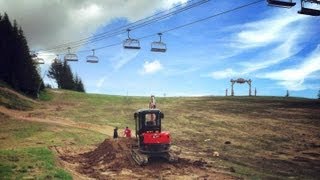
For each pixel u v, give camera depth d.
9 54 99.12
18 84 96.81
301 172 30.77
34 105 85.62
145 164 29.06
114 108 84.81
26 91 97.38
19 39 102.00
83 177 25.12
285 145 46.06
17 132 47.16
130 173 27.16
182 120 67.19
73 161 31.95
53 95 105.69
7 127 51.84
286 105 83.56
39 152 28.94
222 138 51.16
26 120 61.28
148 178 25.66
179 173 27.39
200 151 40.72
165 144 30.53
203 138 51.00
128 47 41.69
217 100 97.31
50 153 28.98
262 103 88.69
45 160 25.86
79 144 41.75
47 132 47.50
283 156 38.91
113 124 64.50
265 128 58.91
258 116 70.31
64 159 32.31
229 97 104.25
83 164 30.80
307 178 28.47
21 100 85.56
